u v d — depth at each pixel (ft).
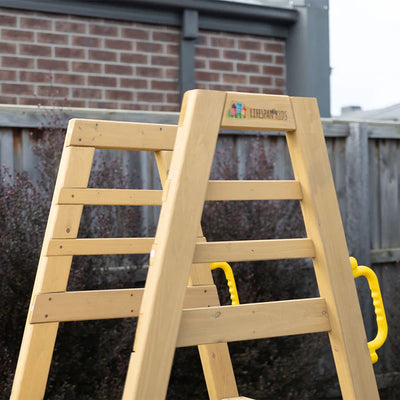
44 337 7.79
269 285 13.07
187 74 17.47
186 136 5.77
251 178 13.37
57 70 16.22
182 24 17.31
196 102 5.85
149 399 5.37
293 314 6.21
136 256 12.78
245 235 12.89
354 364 6.27
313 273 14.25
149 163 13.34
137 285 13.16
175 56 17.63
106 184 12.14
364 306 15.05
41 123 12.24
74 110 12.50
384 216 15.72
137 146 8.07
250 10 17.78
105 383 11.34
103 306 8.02
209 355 8.24
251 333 5.98
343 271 6.38
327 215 6.39
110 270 12.32
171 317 5.52
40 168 12.37
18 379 7.72
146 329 5.42
